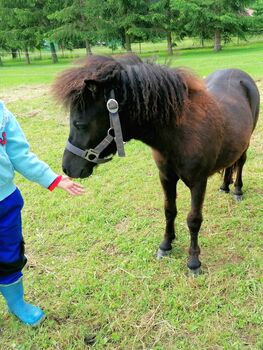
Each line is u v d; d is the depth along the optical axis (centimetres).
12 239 197
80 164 208
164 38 2300
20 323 226
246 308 224
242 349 199
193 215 242
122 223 321
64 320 227
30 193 382
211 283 246
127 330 216
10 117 185
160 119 206
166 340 209
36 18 2325
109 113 193
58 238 306
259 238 287
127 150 471
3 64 2348
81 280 256
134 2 2094
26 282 259
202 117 219
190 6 1966
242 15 2139
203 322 217
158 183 384
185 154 219
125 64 201
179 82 204
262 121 531
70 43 2323
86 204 353
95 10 2144
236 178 337
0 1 2323
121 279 255
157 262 270
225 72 312
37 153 482
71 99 188
